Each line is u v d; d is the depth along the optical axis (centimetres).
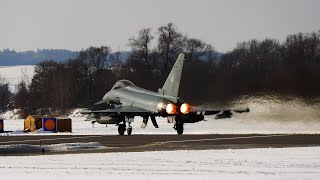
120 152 9231
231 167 7231
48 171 7106
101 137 12756
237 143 10406
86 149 9944
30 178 6575
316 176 6412
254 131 13562
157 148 9788
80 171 7056
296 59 14650
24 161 8200
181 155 8594
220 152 8919
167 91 14138
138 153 8981
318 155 8350
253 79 14612
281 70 14138
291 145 9844
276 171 6844
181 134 13325
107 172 6944
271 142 10431
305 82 13738
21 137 13600
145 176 6581
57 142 11650
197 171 6925
